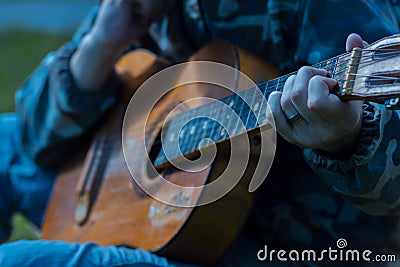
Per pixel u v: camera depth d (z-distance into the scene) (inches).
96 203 100.7
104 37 102.3
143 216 91.4
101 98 105.2
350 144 71.3
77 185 105.0
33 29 292.5
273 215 91.0
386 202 72.6
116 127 104.0
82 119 105.7
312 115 68.2
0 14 316.5
